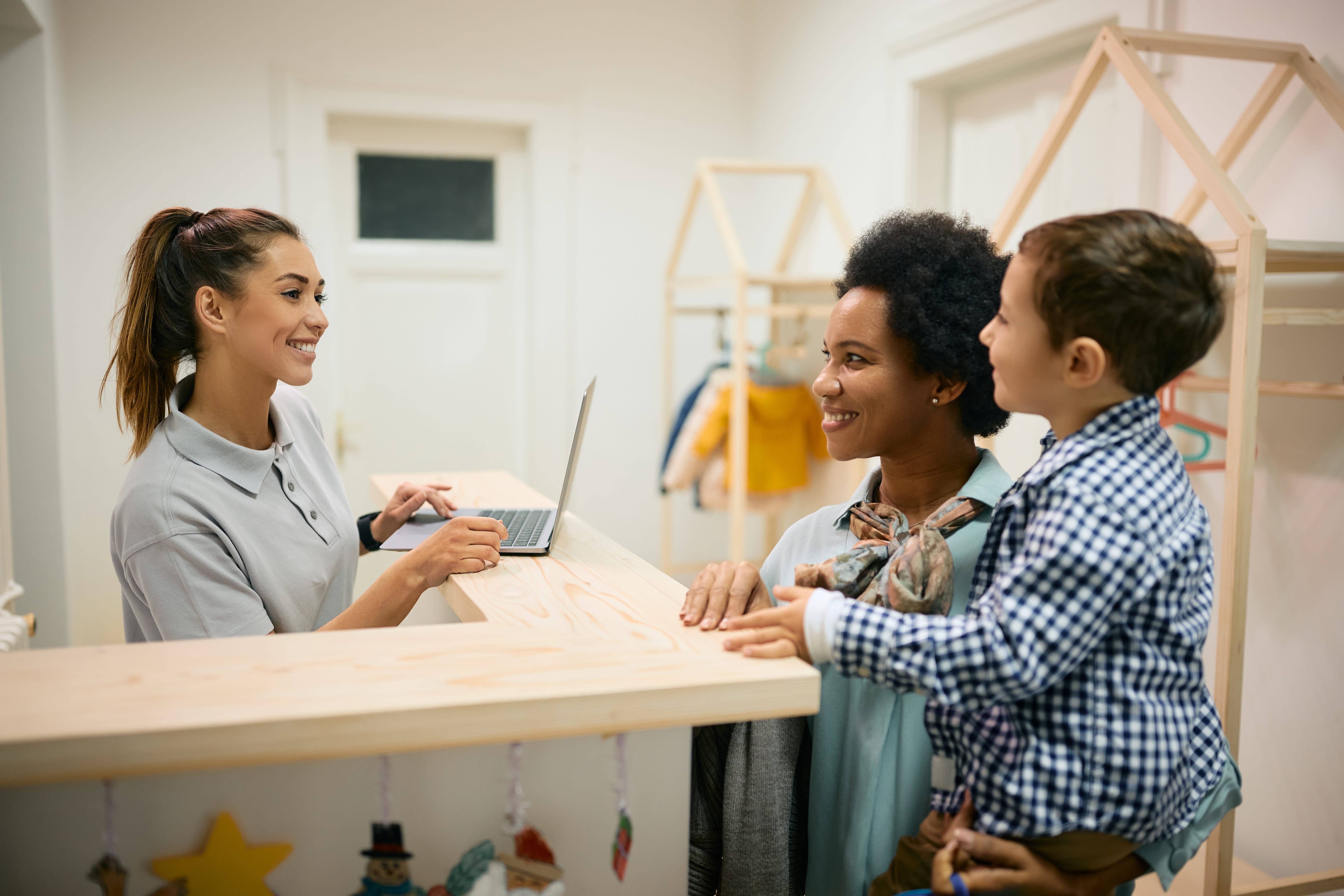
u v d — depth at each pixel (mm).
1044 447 917
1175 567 753
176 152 3242
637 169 3783
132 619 1346
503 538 1139
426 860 780
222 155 3297
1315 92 1681
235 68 3283
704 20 3816
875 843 916
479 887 785
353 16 3400
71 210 3123
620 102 3740
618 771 825
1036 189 1974
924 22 2814
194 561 1195
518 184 3732
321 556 1383
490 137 3686
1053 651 718
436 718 674
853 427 962
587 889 832
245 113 3309
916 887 851
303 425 1540
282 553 1318
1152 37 1656
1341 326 1741
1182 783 806
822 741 975
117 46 3150
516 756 790
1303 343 1816
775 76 3680
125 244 3199
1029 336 791
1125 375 768
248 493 1305
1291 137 1811
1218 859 1492
